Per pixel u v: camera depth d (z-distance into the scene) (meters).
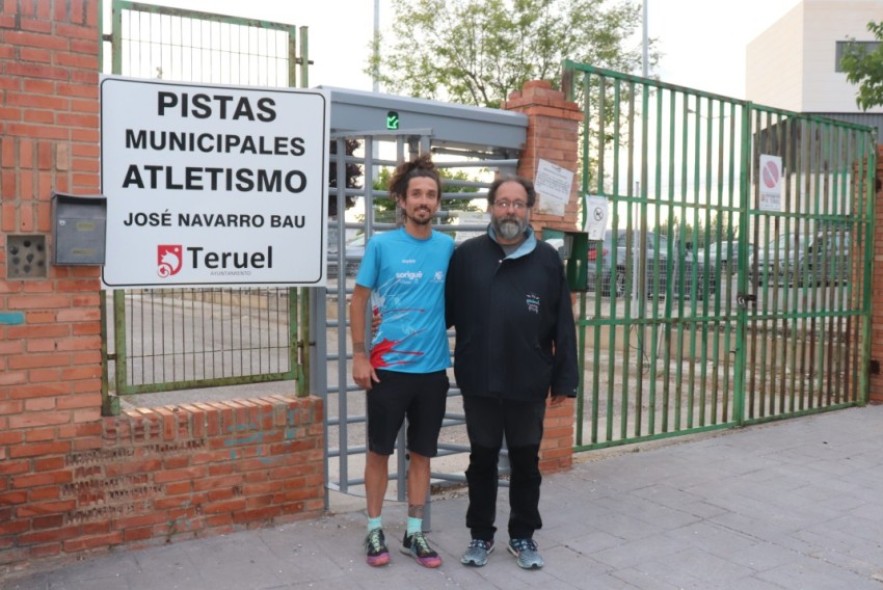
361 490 5.91
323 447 5.30
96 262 4.35
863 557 4.85
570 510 5.58
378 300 4.58
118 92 4.57
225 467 4.93
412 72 22.19
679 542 5.04
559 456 6.47
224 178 4.87
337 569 4.53
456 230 5.95
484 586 4.38
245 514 5.02
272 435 5.07
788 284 8.26
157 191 4.70
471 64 21.86
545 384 4.52
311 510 5.27
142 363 4.74
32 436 4.36
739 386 7.98
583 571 4.60
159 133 4.69
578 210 6.58
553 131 6.30
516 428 4.54
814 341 8.62
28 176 4.27
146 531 4.71
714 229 7.66
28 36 4.23
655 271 7.11
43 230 4.32
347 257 5.48
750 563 4.74
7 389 4.28
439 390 4.61
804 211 8.44
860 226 8.99
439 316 4.59
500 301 4.43
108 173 4.58
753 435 7.71
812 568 4.68
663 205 7.16
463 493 5.94
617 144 6.84
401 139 5.11
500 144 6.12
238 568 4.49
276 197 5.02
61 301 4.38
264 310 5.12
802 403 8.52
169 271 4.76
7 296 4.25
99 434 4.53
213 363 4.96
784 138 8.22
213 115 4.82
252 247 4.97
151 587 4.23
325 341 5.33
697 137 7.41
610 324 6.84
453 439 7.60
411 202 4.53
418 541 4.66
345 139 5.26
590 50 21.80
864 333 9.09
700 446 7.27
